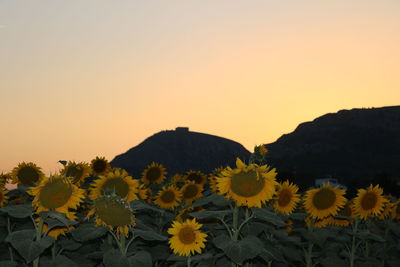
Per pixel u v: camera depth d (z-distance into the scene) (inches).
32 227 298.7
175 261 289.6
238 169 247.6
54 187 234.2
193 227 252.8
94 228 243.8
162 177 503.2
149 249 322.0
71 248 276.7
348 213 375.2
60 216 233.8
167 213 380.8
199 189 407.2
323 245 346.3
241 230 292.7
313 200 332.8
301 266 364.8
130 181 279.6
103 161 440.8
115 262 229.3
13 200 350.6
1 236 295.9
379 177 4055.1
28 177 375.6
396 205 385.7
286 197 321.7
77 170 362.3
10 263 257.9
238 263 233.5
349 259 350.3
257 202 247.3
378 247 383.6
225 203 255.0
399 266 364.8
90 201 274.5
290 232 365.7
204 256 251.6
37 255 217.8
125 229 242.5
